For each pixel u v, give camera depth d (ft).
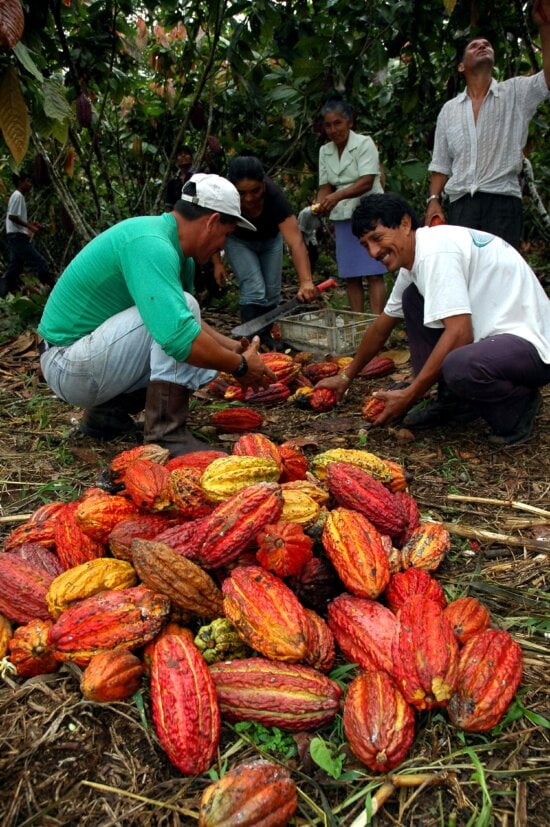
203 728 6.37
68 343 13.12
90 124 23.80
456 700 6.75
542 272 29.22
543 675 7.64
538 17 14.64
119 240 11.84
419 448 13.56
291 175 35.09
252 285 20.02
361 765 6.54
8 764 6.66
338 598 7.83
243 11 21.99
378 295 21.54
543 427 14.11
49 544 9.46
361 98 29.27
